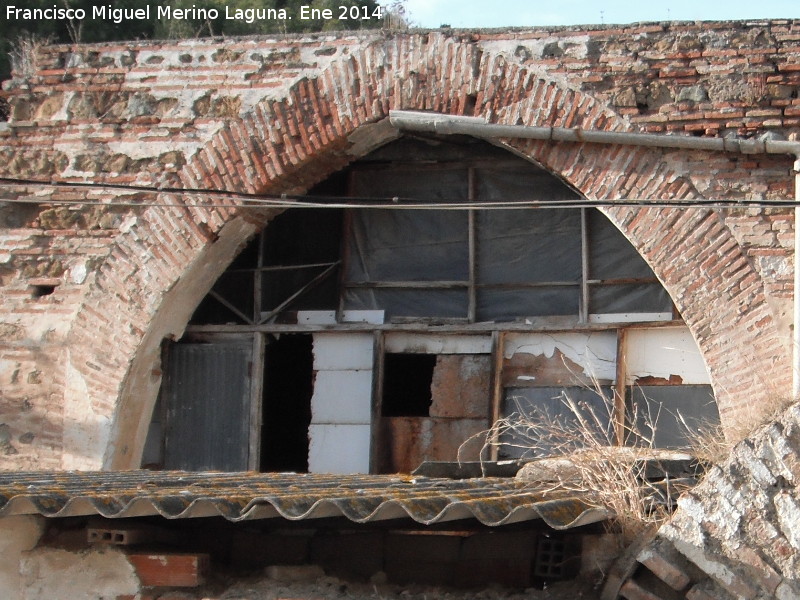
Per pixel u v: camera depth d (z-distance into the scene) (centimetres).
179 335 1416
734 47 1245
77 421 1372
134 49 1409
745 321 1200
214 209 1357
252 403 1403
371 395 1383
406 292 1402
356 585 724
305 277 1429
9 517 729
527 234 1379
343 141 1343
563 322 1350
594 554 688
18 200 1220
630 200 1195
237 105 1367
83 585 723
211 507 686
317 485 785
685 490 697
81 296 1390
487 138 1295
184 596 707
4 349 1400
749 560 594
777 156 1218
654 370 1317
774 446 602
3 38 2150
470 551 747
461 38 1309
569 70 1275
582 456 782
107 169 1396
